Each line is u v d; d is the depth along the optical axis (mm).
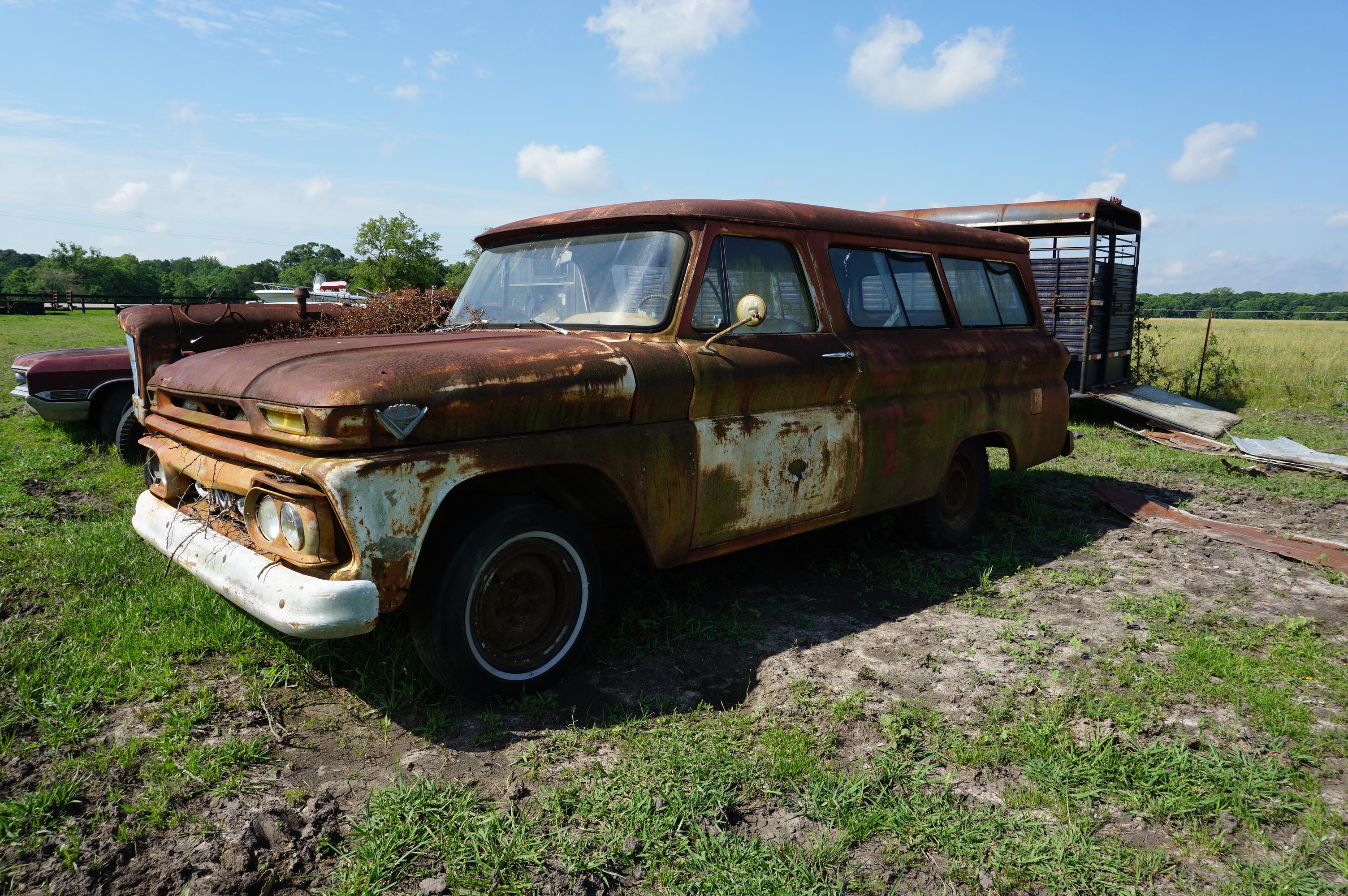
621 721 3113
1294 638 3973
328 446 2676
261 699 3193
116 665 3387
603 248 3906
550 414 3123
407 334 3859
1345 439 10156
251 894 2193
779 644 3867
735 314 3844
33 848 2320
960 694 3379
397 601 2754
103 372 7930
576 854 2324
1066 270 10812
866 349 4395
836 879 2277
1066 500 6816
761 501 3900
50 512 5684
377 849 2312
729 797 2617
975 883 2293
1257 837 2494
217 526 3217
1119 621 4184
